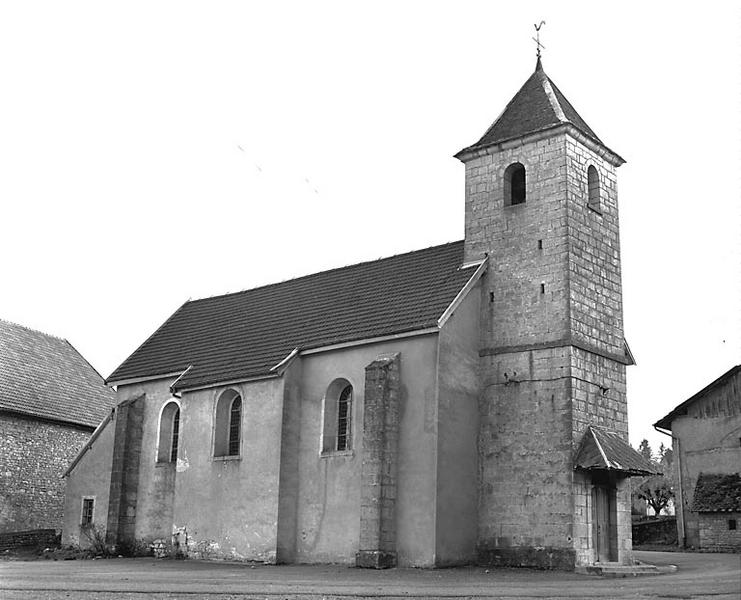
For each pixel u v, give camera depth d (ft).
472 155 99.50
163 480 111.75
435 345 88.12
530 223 93.25
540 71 102.58
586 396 87.81
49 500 139.54
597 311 92.22
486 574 77.82
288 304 112.78
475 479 89.61
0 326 152.87
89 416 150.41
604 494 88.07
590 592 59.26
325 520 92.53
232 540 98.02
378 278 105.29
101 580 70.95
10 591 60.85
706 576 73.31
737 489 137.18
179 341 121.39
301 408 98.17
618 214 99.45
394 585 66.18
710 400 146.10
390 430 87.35
